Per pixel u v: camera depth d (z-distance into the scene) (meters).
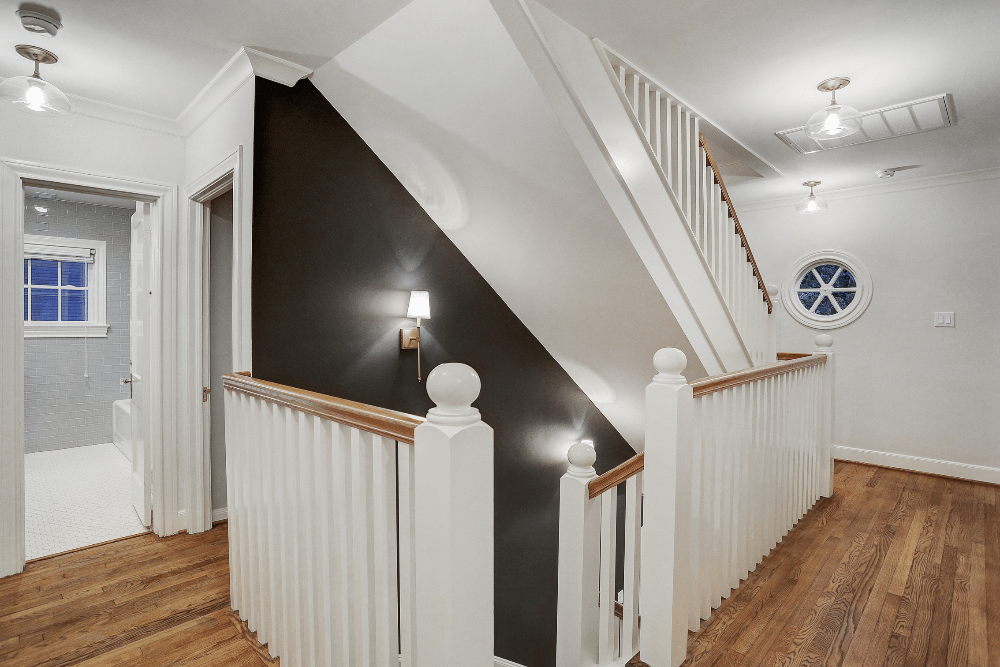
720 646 1.91
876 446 4.49
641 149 2.27
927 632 1.99
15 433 2.62
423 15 1.89
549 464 4.06
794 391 2.97
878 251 4.45
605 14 1.95
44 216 4.89
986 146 3.41
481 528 1.02
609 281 2.70
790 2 1.88
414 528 1.18
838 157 3.69
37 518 3.40
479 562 1.02
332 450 1.41
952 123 3.02
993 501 3.52
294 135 2.46
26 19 1.94
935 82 2.53
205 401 3.21
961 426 4.10
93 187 2.79
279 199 2.41
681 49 2.22
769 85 2.57
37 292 4.99
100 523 3.32
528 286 3.19
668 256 2.47
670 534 1.76
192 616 2.24
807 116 2.95
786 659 1.83
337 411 1.35
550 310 3.32
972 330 4.05
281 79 2.39
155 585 2.52
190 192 3.04
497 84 1.97
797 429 3.04
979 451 4.03
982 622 2.06
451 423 0.98
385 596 1.24
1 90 1.95
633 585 1.90
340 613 1.43
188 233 3.11
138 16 1.98
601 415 4.46
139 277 3.33
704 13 1.95
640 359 3.35
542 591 4.09
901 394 4.36
